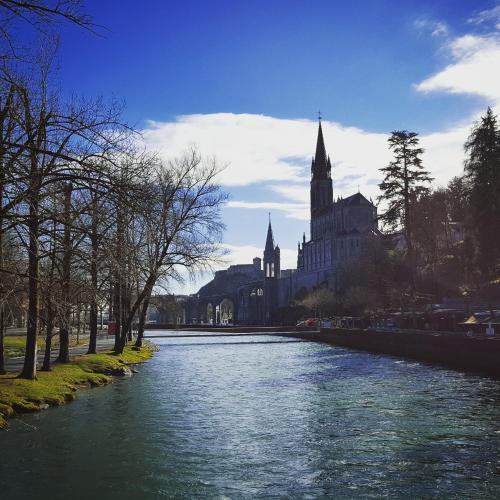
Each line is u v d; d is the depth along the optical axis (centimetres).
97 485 1342
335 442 1733
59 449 1653
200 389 2966
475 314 6209
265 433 1869
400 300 7838
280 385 3131
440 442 1712
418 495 1264
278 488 1323
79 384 2916
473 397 2542
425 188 6331
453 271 7738
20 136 1600
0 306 1734
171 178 4153
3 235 1992
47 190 1603
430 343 4519
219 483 1359
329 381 3281
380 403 2427
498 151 5372
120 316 4519
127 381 3338
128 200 1390
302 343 7975
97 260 1689
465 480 1358
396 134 6366
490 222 5381
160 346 7262
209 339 9100
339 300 13100
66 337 3512
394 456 1567
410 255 6488
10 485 1338
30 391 2358
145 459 1555
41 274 2236
